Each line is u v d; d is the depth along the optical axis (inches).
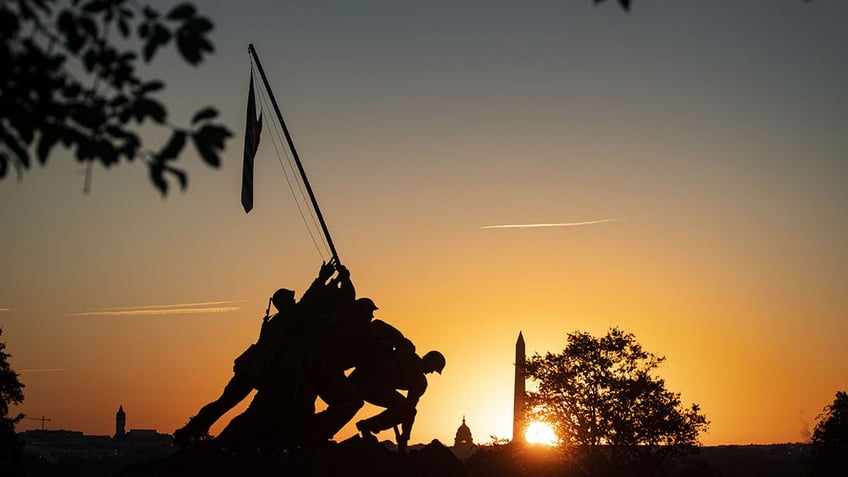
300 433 1915.6
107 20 824.9
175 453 1911.9
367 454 1913.1
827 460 5649.6
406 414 1974.7
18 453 3774.6
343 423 1921.8
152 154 818.8
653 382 4992.6
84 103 824.9
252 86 2117.4
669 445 4992.6
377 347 1968.5
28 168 821.9
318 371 1920.5
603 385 5002.5
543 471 5044.3
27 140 819.4
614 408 4945.9
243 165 2055.9
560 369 5073.8
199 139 820.6
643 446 5098.4
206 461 1879.9
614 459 5029.5
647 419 4926.2
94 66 824.9
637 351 5078.7
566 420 5000.0
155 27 825.5
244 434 1900.8
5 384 3791.8
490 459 5187.0
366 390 1964.8
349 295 1975.9
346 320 1958.7
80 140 821.2
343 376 1937.7
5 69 818.2
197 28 825.5
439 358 2031.3
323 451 1905.8
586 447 4972.9
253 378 1934.1
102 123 821.9
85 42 822.5
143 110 826.2
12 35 814.5
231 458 1887.3
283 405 1926.7
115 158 823.1
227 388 1964.8
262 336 1975.9
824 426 5684.1
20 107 819.4
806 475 5841.5
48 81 824.3
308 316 1956.2
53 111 820.0
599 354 5049.2
